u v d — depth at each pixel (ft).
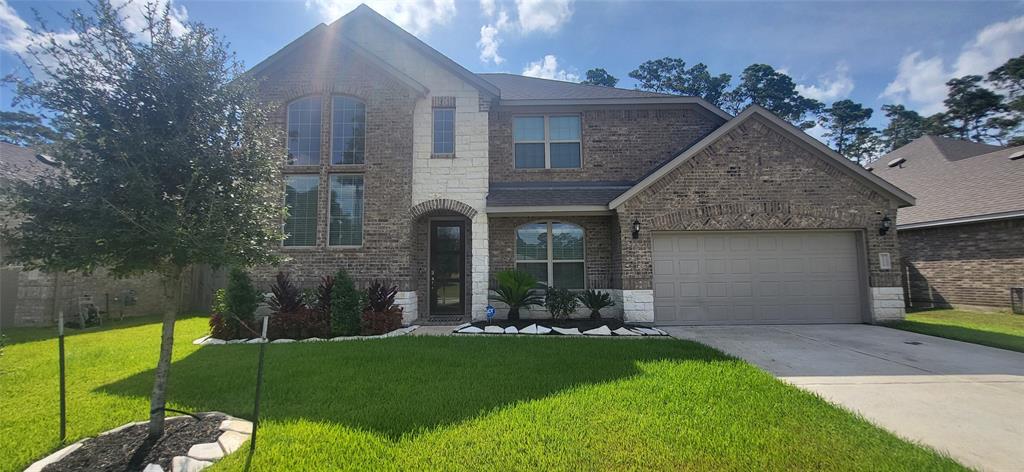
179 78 12.41
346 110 36.11
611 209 34.24
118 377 18.84
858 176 33.60
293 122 35.99
